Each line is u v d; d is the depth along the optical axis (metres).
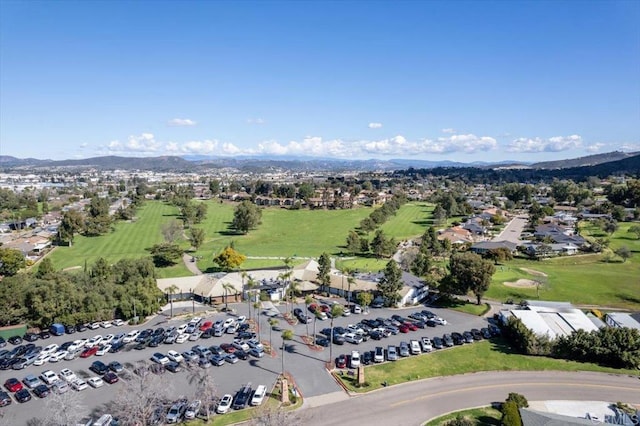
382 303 109.38
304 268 130.38
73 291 94.88
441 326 94.44
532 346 78.81
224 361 77.06
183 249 175.75
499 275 132.62
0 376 71.38
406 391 66.88
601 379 70.81
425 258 131.75
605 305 108.56
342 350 81.69
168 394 65.06
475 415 60.25
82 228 195.62
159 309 104.50
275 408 60.62
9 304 90.12
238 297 112.50
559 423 52.84
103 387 67.81
